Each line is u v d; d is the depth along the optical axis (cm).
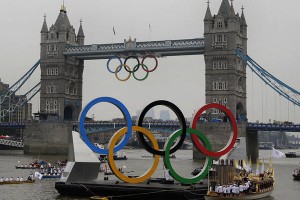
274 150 10556
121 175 7625
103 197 7356
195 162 16800
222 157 8362
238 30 19475
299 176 11075
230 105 18812
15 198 7900
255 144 19512
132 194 7488
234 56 18888
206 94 19162
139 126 7738
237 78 19288
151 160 18525
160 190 7375
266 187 8088
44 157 18538
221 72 19025
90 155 8075
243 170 8156
